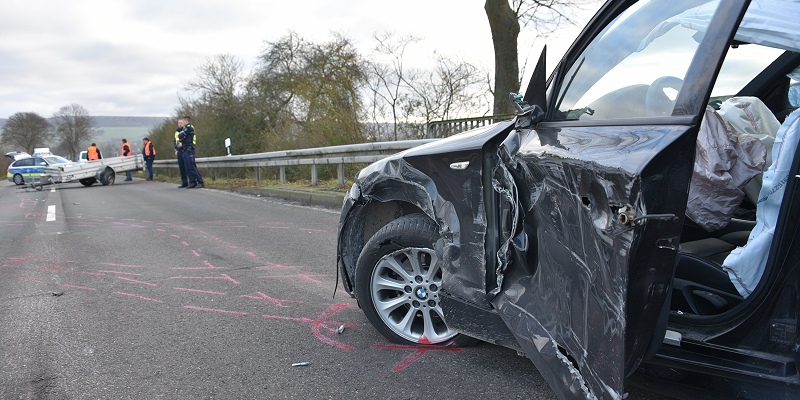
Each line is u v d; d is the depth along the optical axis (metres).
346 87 19.91
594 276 1.86
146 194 16.03
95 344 3.61
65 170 22.52
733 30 1.78
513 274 2.65
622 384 1.74
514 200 2.52
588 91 2.40
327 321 3.93
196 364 3.26
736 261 1.88
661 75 2.05
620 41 2.36
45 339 3.72
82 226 9.21
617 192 1.69
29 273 5.65
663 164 1.64
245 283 4.99
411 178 3.03
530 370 3.01
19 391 2.96
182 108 29.83
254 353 3.40
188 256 6.25
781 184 1.81
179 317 4.10
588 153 1.91
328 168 14.32
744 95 3.03
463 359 3.18
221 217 9.54
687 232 2.70
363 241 3.57
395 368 3.11
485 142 2.72
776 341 1.86
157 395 2.88
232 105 26.09
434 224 3.15
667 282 1.73
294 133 16.62
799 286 1.78
